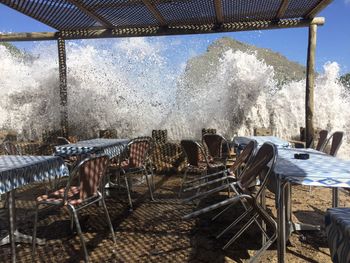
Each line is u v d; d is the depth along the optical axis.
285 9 5.65
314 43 6.21
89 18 6.16
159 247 3.45
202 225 4.00
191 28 6.63
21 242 3.63
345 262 1.47
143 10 5.67
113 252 3.38
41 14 5.72
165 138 7.06
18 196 5.49
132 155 4.75
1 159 3.70
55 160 3.75
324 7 5.54
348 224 1.51
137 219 4.29
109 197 5.27
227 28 6.50
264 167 2.87
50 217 4.43
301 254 3.21
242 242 3.48
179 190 5.61
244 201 3.70
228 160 5.28
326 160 3.20
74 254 3.37
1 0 4.86
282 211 2.64
